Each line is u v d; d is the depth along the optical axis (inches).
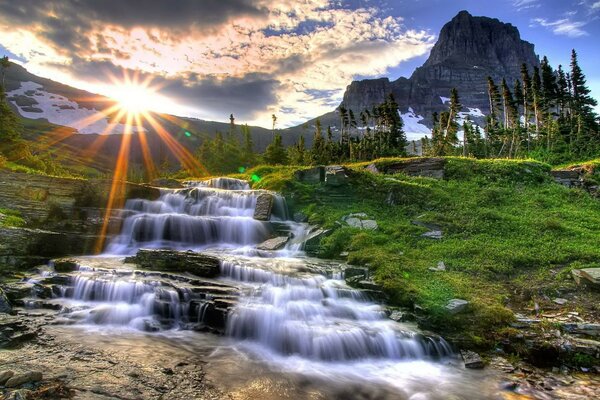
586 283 598.5
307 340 474.3
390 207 998.4
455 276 647.1
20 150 1759.4
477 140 3759.8
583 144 2477.9
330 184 1066.7
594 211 985.5
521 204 1016.9
